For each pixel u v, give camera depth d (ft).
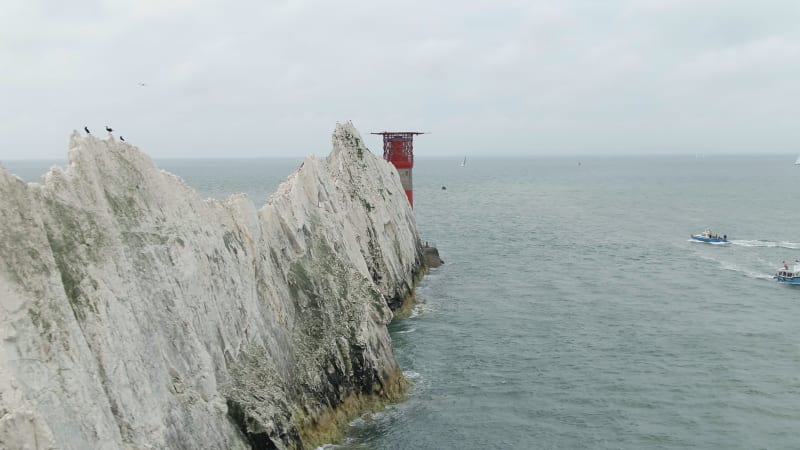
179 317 115.85
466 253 388.78
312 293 171.22
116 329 99.04
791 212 622.95
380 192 284.00
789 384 186.91
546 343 220.84
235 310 134.92
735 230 496.23
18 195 90.17
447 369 197.06
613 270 339.77
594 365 200.95
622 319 248.93
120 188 117.29
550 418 165.58
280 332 152.25
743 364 202.18
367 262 250.37
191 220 129.80
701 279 319.68
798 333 232.73
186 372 114.11
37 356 83.71
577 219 568.41
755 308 266.77
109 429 88.99
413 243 315.37
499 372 194.90
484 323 242.58
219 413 117.39
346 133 286.05
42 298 87.35
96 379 90.12
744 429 160.45
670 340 224.74
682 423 163.53
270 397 130.31
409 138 366.22
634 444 153.07
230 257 138.62
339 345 166.50
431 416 165.37
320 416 151.64
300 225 182.09
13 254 86.94
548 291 292.20
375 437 153.17
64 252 97.81
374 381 170.60
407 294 268.21
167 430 102.42
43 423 76.69
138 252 113.91
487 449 149.38
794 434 157.99
